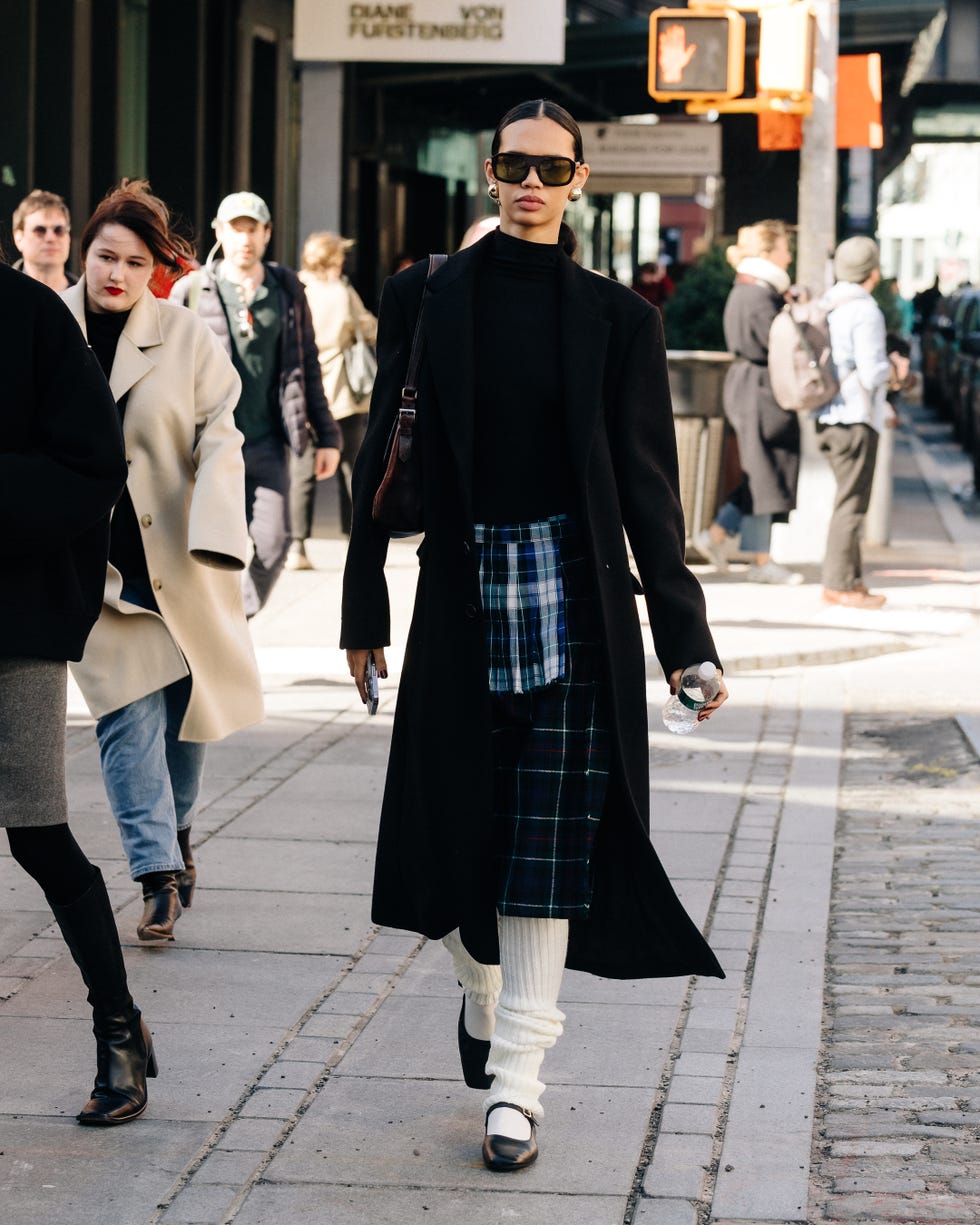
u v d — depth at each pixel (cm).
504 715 439
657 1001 572
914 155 7081
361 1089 497
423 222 3512
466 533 430
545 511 437
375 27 1892
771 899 681
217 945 617
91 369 446
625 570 440
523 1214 423
